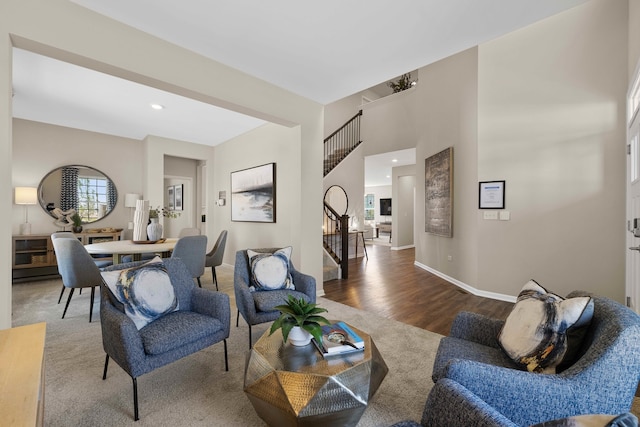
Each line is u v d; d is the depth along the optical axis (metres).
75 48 2.09
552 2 2.08
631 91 2.82
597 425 0.68
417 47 2.66
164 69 2.54
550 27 3.45
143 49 2.42
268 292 2.60
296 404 1.25
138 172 5.82
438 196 5.11
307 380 1.30
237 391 1.84
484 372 1.10
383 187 12.50
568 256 3.37
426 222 5.70
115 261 3.71
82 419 1.58
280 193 4.64
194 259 3.74
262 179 4.91
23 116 4.50
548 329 1.26
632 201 2.77
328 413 1.26
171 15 2.23
